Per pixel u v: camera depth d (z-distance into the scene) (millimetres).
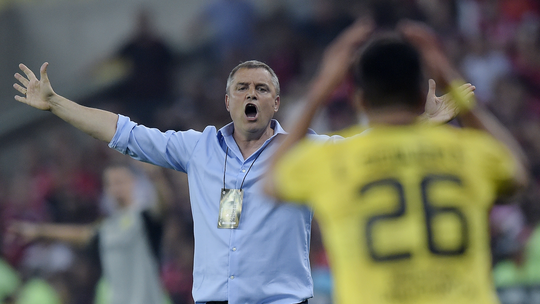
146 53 48906
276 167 9773
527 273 30047
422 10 47938
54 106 15641
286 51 49219
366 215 9195
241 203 15242
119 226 27203
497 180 9578
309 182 9648
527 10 49625
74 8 53062
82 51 52875
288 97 46250
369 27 9586
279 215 15109
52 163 47844
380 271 9000
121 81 48938
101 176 46375
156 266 27078
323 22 49781
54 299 35188
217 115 47562
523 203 34219
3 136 49562
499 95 44406
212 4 51562
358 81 9977
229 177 15492
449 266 8961
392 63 9672
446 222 9070
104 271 27578
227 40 50750
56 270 38594
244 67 16281
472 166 9508
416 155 9422
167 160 16047
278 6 50969
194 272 15570
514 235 32625
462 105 10094
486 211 9461
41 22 53375
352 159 9516
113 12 52938
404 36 9914
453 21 48562
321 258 32469
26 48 53188
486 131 10117
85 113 15773
